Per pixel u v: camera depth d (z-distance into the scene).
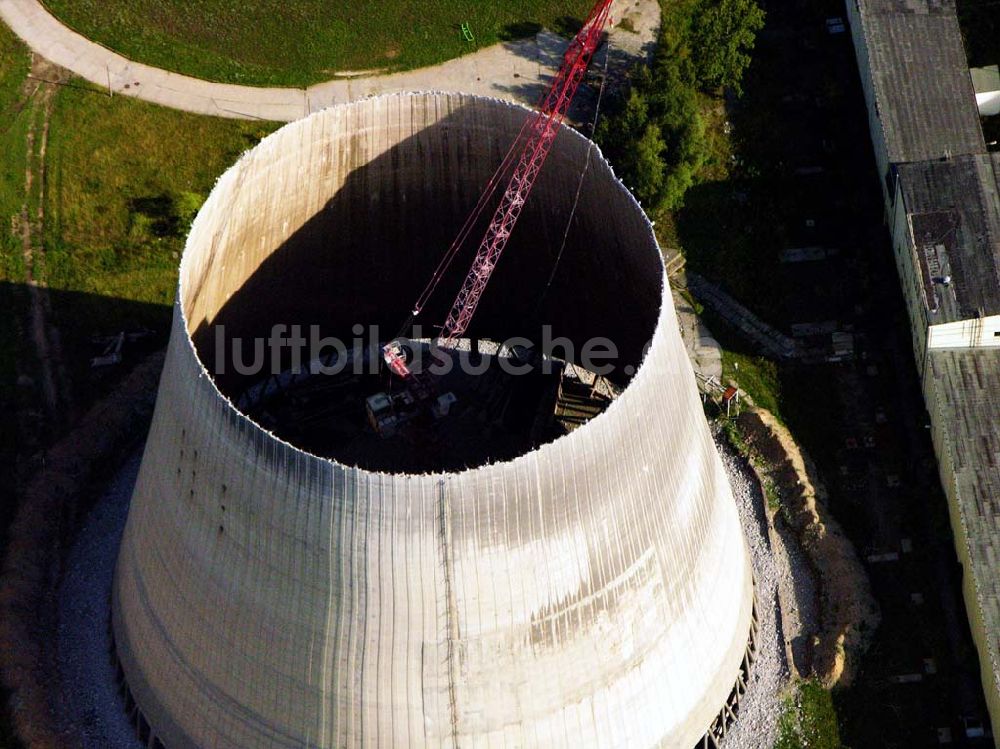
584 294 102.94
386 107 94.81
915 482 106.00
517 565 76.44
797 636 98.38
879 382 111.06
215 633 83.19
